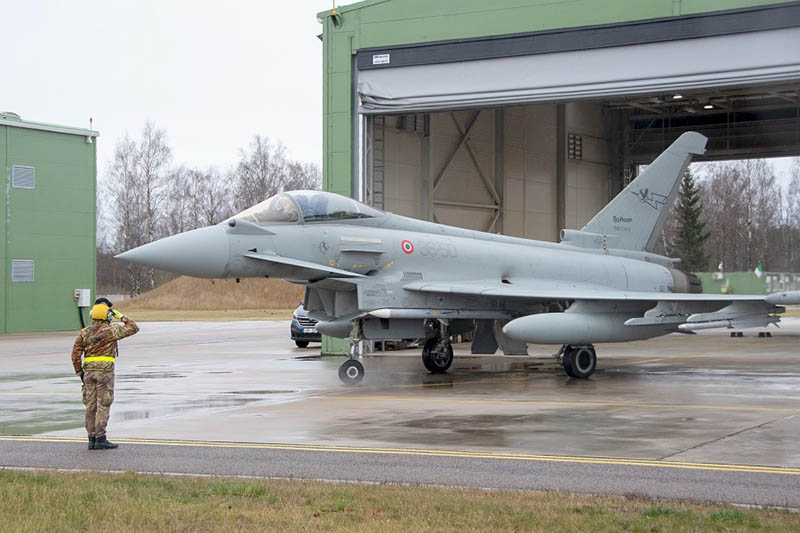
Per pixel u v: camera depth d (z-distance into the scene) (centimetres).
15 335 5325
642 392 2234
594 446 1454
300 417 1811
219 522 968
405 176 3853
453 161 4141
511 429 1639
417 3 3366
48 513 1009
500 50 3225
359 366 2458
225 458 1366
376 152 3669
